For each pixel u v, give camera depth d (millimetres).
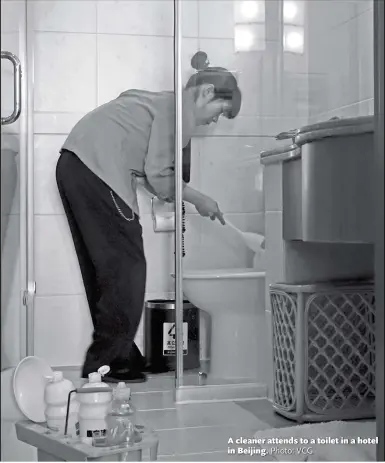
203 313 2625
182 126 2566
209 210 2576
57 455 1611
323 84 2678
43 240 2764
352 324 2338
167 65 2848
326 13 2648
